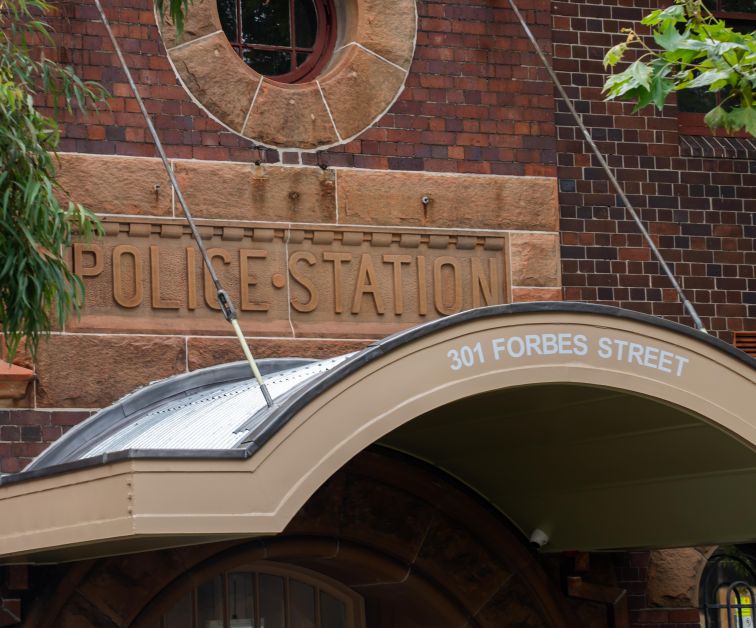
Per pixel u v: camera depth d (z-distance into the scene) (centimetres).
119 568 1074
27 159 891
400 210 1184
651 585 1233
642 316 911
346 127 1182
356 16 1204
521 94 1237
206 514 807
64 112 1109
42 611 1045
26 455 1061
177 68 1146
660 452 1057
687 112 1334
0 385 1057
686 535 1095
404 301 1178
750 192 1307
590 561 1218
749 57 942
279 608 1238
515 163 1225
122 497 806
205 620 1212
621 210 1263
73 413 1077
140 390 1091
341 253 1167
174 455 806
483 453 1147
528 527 1201
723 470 1048
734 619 1270
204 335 1120
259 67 1202
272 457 824
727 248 1291
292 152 1166
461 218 1201
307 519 1143
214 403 984
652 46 1297
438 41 1220
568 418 1050
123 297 1105
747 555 1280
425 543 1182
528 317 891
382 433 848
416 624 1238
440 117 1209
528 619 1202
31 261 880
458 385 871
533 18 1253
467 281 1199
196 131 1143
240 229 1142
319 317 1154
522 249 1212
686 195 1286
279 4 1217
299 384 927
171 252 1123
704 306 1275
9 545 880
